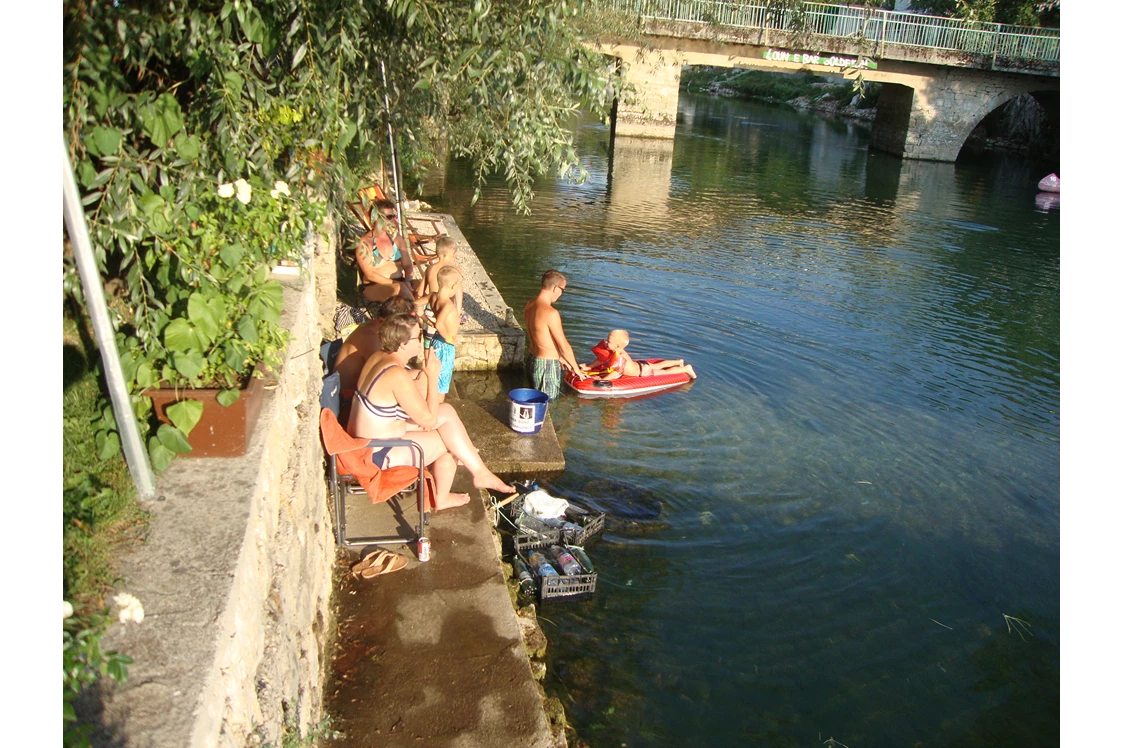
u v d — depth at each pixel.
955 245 19.83
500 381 9.44
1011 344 12.48
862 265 17.12
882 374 10.84
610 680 5.07
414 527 5.64
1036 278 16.86
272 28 4.11
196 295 3.26
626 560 6.28
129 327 3.63
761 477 7.77
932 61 33.19
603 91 4.92
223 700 2.32
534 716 4.12
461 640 4.60
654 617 5.69
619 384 9.35
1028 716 5.09
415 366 7.72
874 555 6.70
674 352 10.94
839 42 29.41
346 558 5.29
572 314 12.09
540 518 6.44
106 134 3.03
